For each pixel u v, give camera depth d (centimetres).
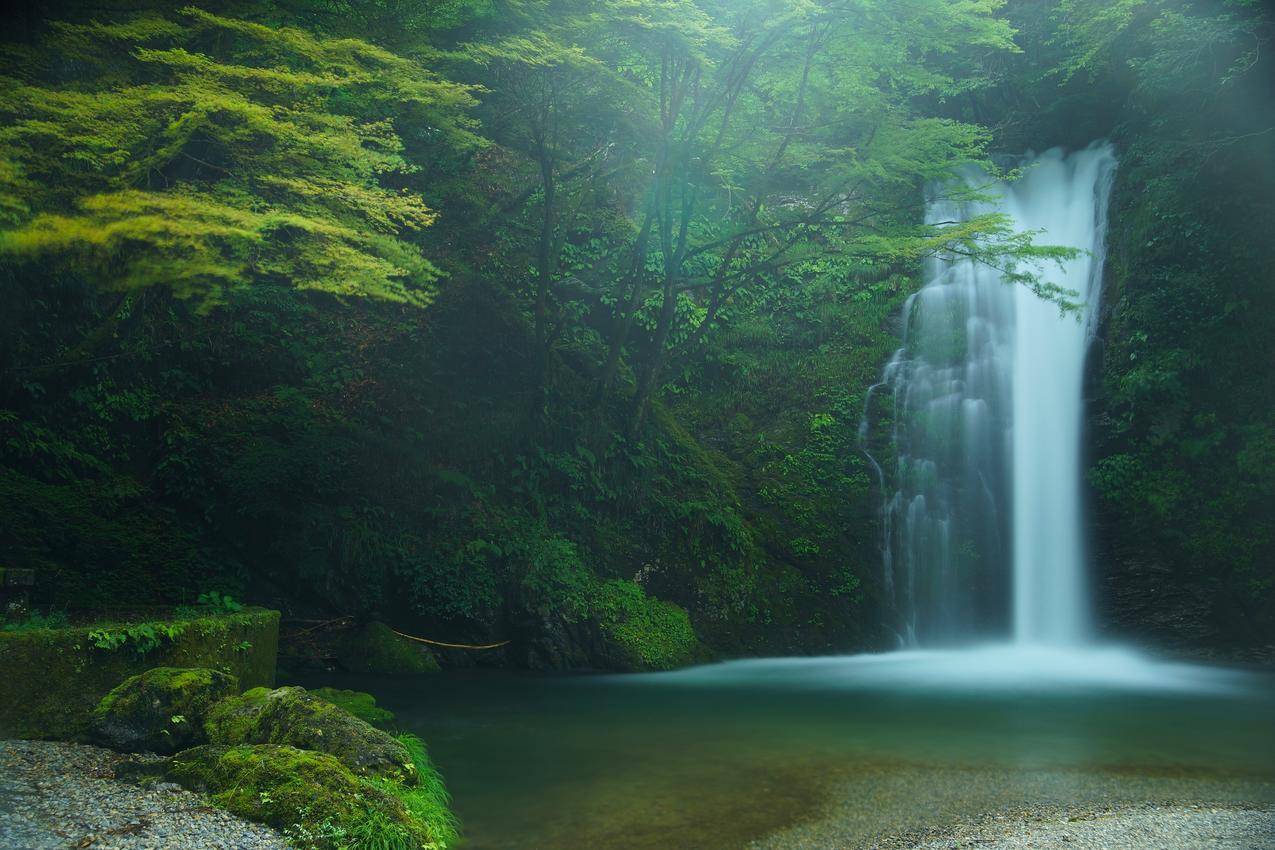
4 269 1454
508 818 687
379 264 923
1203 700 1275
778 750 926
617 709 1169
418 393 1781
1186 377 1886
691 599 1702
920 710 1173
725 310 2219
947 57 2448
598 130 1809
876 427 2075
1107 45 2175
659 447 1856
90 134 895
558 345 1927
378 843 550
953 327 2167
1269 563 1750
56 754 674
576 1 1384
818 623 1753
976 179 2373
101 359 1322
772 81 1599
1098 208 2195
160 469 1548
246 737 688
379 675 1442
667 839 639
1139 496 1880
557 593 1564
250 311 1794
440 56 1330
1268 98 1984
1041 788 776
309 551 1536
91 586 1371
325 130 1017
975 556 1981
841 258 2209
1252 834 640
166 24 1012
